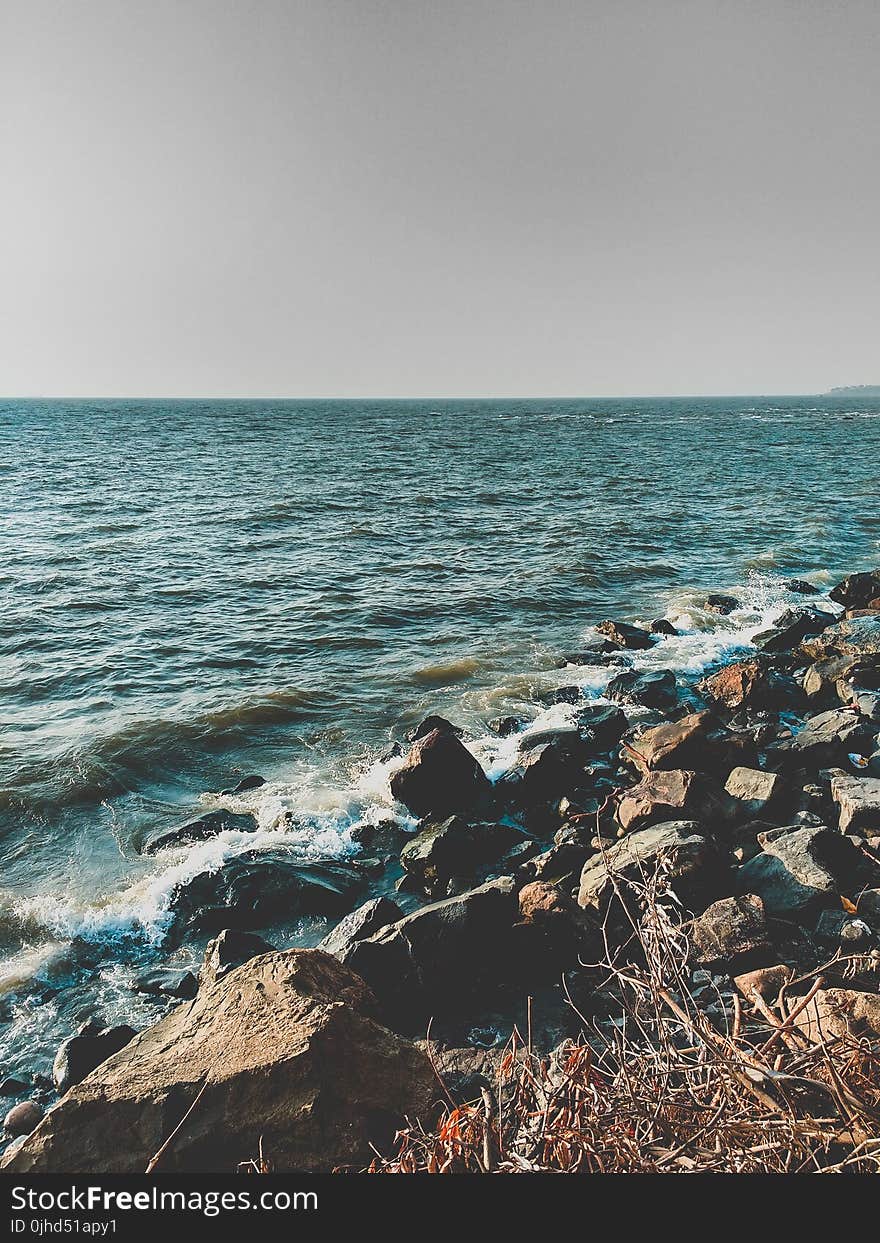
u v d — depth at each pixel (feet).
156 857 28.32
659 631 54.95
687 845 24.75
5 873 27.43
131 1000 21.80
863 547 84.94
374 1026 15.49
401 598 62.64
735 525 93.76
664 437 249.34
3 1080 18.95
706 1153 9.16
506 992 21.11
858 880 25.23
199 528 90.68
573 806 31.32
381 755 36.42
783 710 41.93
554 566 71.87
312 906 25.67
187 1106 13.83
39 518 95.76
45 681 45.29
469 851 28.07
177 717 39.83
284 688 43.73
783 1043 10.82
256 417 441.27
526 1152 10.02
